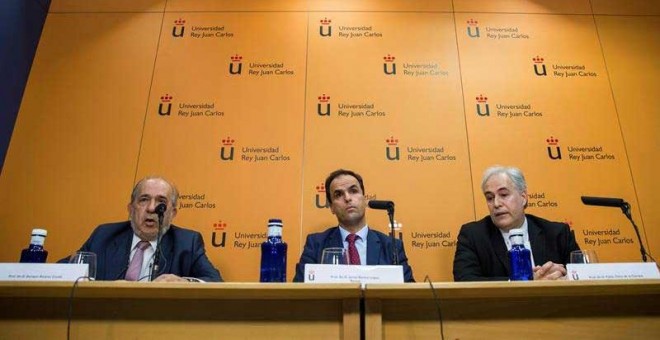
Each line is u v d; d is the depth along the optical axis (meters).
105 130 3.28
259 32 3.60
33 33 3.49
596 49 3.57
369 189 3.14
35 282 1.34
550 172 3.19
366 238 2.62
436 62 3.51
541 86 3.44
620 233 3.04
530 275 1.69
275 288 1.33
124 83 3.42
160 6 3.69
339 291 1.34
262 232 3.05
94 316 1.41
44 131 3.26
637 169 3.20
